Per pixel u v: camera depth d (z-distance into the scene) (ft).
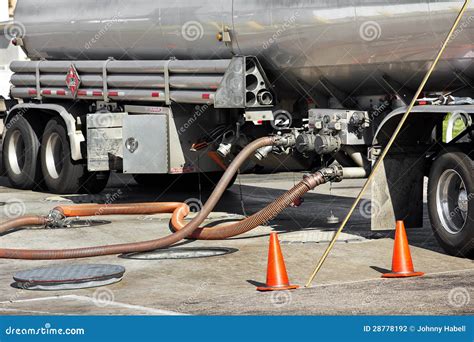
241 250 36.78
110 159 49.88
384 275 30.71
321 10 39.06
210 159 47.47
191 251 36.73
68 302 28.30
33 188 58.90
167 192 57.16
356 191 56.24
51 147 56.03
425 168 37.50
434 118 36.29
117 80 48.96
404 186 37.24
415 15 35.45
